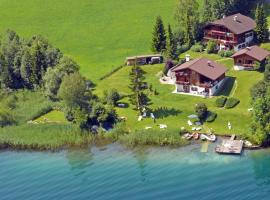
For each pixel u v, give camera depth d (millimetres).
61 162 126750
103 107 136750
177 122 134250
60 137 134750
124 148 129250
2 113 143750
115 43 193875
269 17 194000
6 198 114625
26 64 159500
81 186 116375
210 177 114875
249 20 179250
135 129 133625
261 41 176125
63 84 140000
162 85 154875
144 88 153000
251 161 119125
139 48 187875
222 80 150875
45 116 144625
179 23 187250
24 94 156750
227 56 169500
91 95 145750
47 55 161500
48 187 117375
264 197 106938
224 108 137500
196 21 181375
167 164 121250
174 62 162625
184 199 108312
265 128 122375
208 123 132875
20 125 140875
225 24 172375
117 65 174000
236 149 121938
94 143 132750
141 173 118875
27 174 123062
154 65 170750
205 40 178125
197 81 146000
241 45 173125
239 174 115125
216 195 108812
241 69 159125
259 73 155000
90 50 190750
